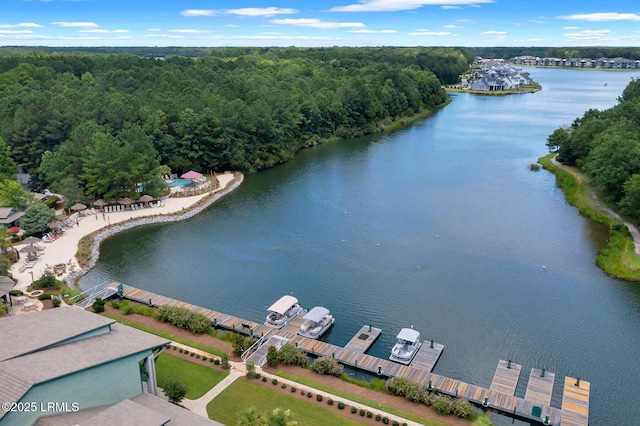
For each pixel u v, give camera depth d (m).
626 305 61.00
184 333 53.97
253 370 45.72
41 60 198.12
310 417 40.19
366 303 61.69
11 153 103.50
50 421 32.06
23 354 35.06
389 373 47.81
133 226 86.75
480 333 55.44
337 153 142.25
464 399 43.59
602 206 91.88
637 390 46.25
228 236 82.62
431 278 67.81
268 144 130.12
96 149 91.19
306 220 89.31
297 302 59.31
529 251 75.94
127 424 31.11
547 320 57.91
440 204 96.81
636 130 105.69
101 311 56.78
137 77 174.62
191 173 109.94
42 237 79.50
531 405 42.91
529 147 144.62
